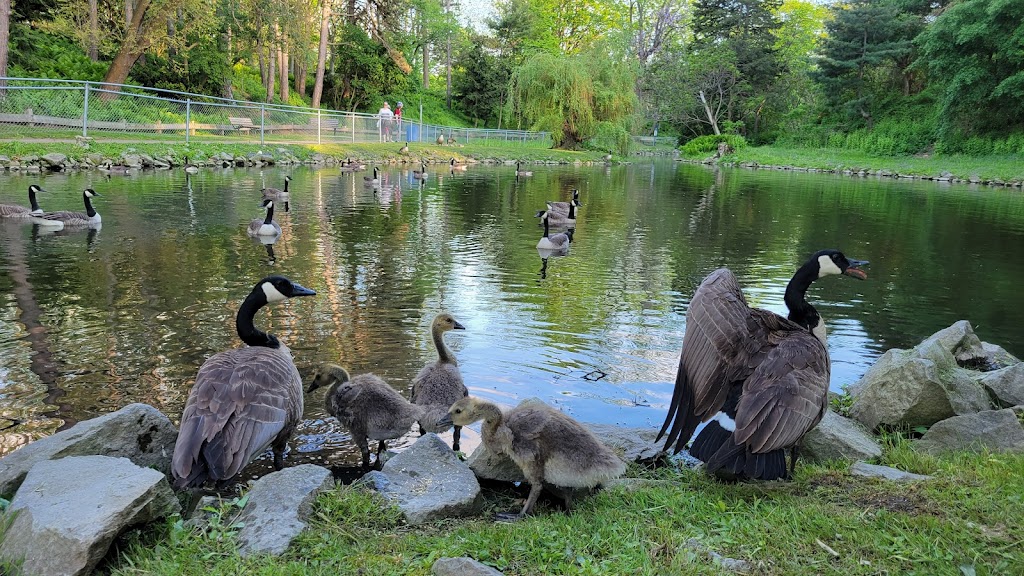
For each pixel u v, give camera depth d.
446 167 43.94
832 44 69.38
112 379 7.27
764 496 4.97
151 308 9.91
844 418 6.46
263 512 4.39
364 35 63.81
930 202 30.44
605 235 18.89
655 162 62.78
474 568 3.69
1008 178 43.09
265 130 42.28
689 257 15.77
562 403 7.13
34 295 10.47
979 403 6.48
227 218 18.48
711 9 81.31
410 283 12.16
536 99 58.75
